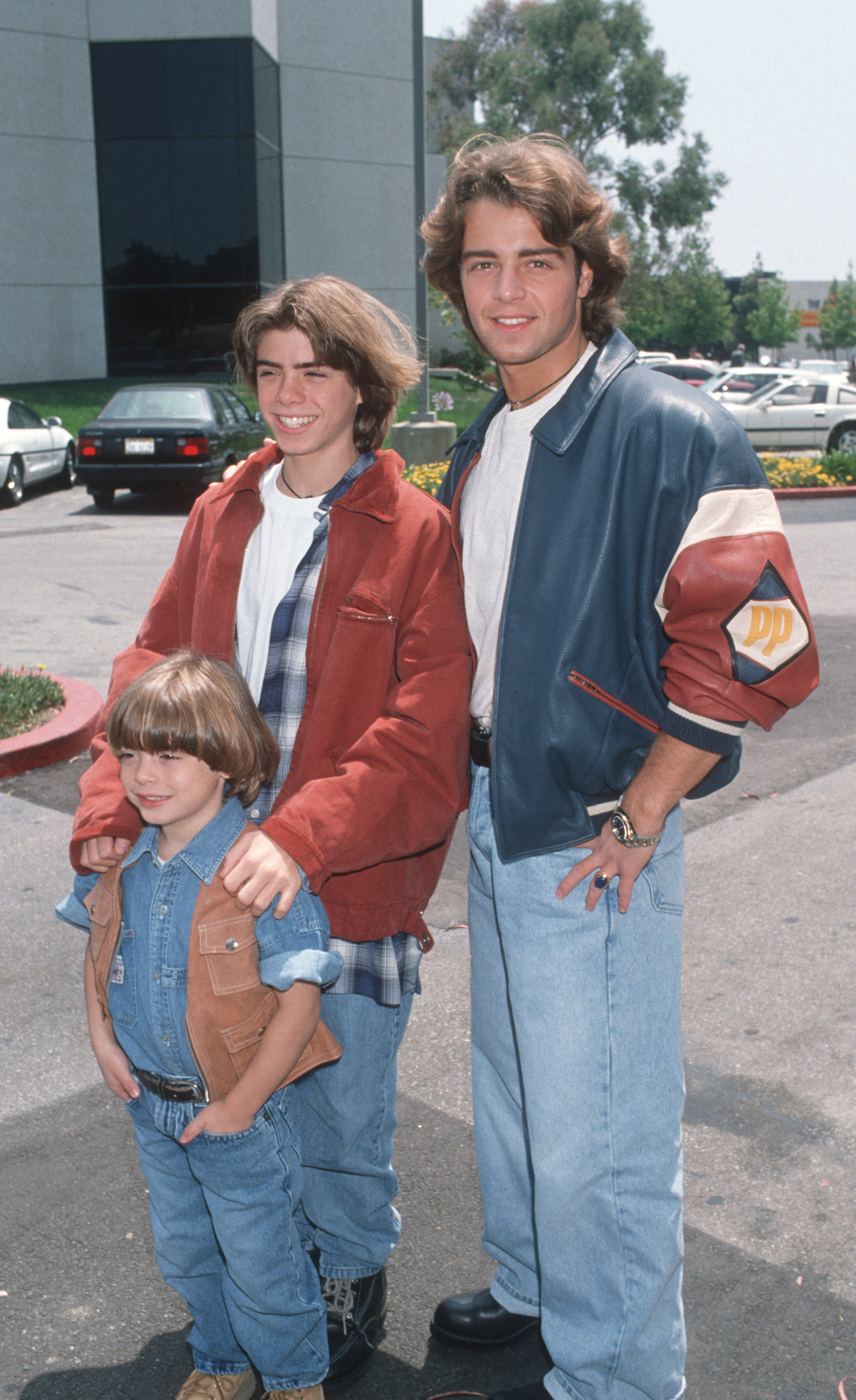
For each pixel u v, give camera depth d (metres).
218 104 28.27
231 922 1.91
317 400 2.03
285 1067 1.91
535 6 53.56
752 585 1.72
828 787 5.59
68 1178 2.92
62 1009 3.68
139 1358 2.38
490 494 2.03
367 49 30.92
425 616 2.01
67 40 27.97
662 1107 2.00
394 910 2.11
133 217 29.14
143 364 29.98
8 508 15.93
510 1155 2.28
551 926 1.94
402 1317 2.50
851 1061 3.38
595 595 1.86
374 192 31.78
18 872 4.62
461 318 2.20
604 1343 2.01
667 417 1.81
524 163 1.84
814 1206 2.79
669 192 53.22
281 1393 2.18
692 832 5.09
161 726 1.84
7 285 28.48
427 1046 3.48
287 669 2.09
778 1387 2.27
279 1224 2.04
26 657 7.86
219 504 2.21
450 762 1.97
